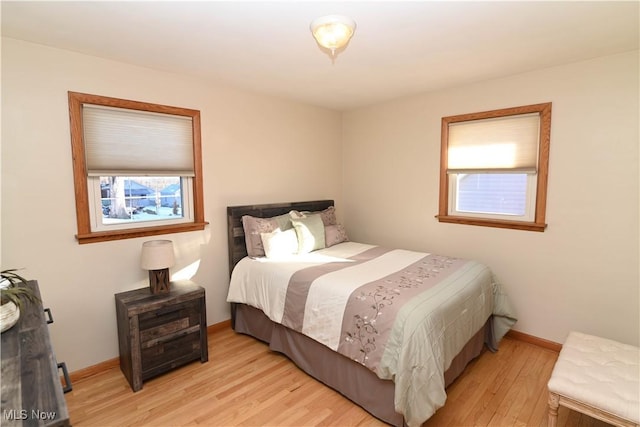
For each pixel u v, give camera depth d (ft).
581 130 8.34
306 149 12.71
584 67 8.18
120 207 8.59
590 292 8.52
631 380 5.48
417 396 5.62
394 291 6.94
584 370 5.80
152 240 8.91
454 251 10.95
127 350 7.59
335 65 8.39
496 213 10.16
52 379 3.17
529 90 9.02
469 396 7.23
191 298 8.28
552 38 6.86
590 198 8.34
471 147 10.29
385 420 6.40
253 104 10.92
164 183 9.36
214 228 10.19
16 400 2.82
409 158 11.86
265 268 9.00
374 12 5.69
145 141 8.64
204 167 9.83
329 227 11.80
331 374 7.43
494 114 9.64
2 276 5.34
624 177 7.87
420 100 11.34
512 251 9.71
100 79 7.80
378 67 8.55
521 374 8.04
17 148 6.89
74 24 6.10
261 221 10.36
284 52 7.51
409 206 12.02
